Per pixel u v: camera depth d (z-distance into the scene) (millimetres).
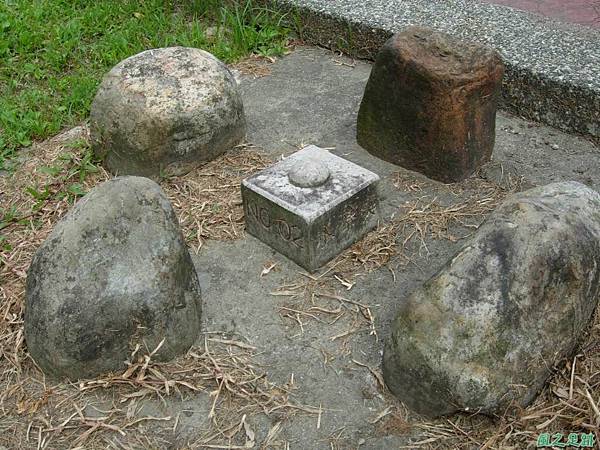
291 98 3904
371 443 2174
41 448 2188
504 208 2135
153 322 2279
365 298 2676
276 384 2365
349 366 2416
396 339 2148
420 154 3230
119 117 3143
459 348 2006
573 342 2203
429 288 2072
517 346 2016
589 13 4359
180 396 2322
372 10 4223
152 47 4340
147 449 2178
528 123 3633
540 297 2029
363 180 2818
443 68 3014
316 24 4316
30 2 4816
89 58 4309
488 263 2012
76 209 2281
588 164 3334
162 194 2326
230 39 4457
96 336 2230
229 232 2994
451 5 4234
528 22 4000
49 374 2359
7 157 3514
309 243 2703
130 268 2223
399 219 3035
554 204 2191
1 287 2740
